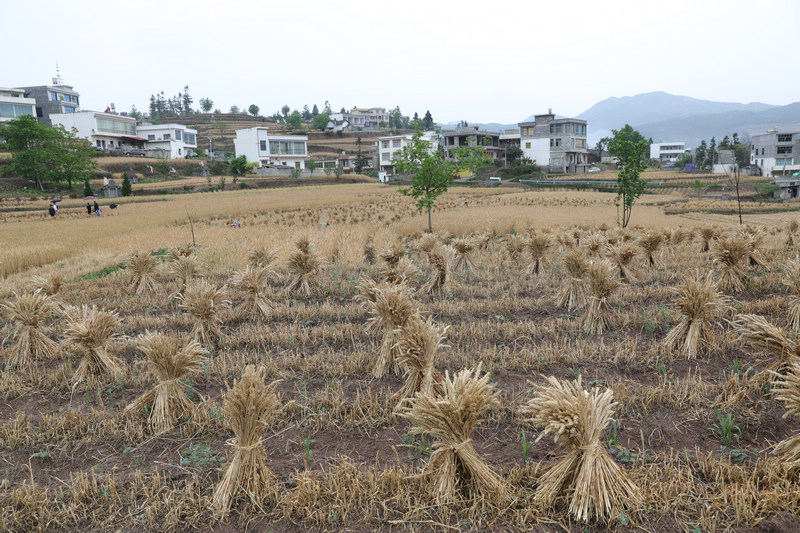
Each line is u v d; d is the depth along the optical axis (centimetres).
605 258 1111
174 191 6562
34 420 514
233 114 17250
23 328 675
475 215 3066
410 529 343
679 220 3039
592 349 639
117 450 455
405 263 934
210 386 586
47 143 6397
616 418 475
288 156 9881
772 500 343
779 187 6034
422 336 483
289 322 834
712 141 9488
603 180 7300
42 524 358
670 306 847
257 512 366
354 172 10075
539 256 1137
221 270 1310
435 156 2092
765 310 795
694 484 372
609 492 348
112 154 8675
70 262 1631
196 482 396
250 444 375
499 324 763
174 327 827
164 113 19062
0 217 3844
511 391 539
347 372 605
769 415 470
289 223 2834
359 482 383
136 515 367
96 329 598
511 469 397
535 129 8956
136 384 588
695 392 511
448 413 354
